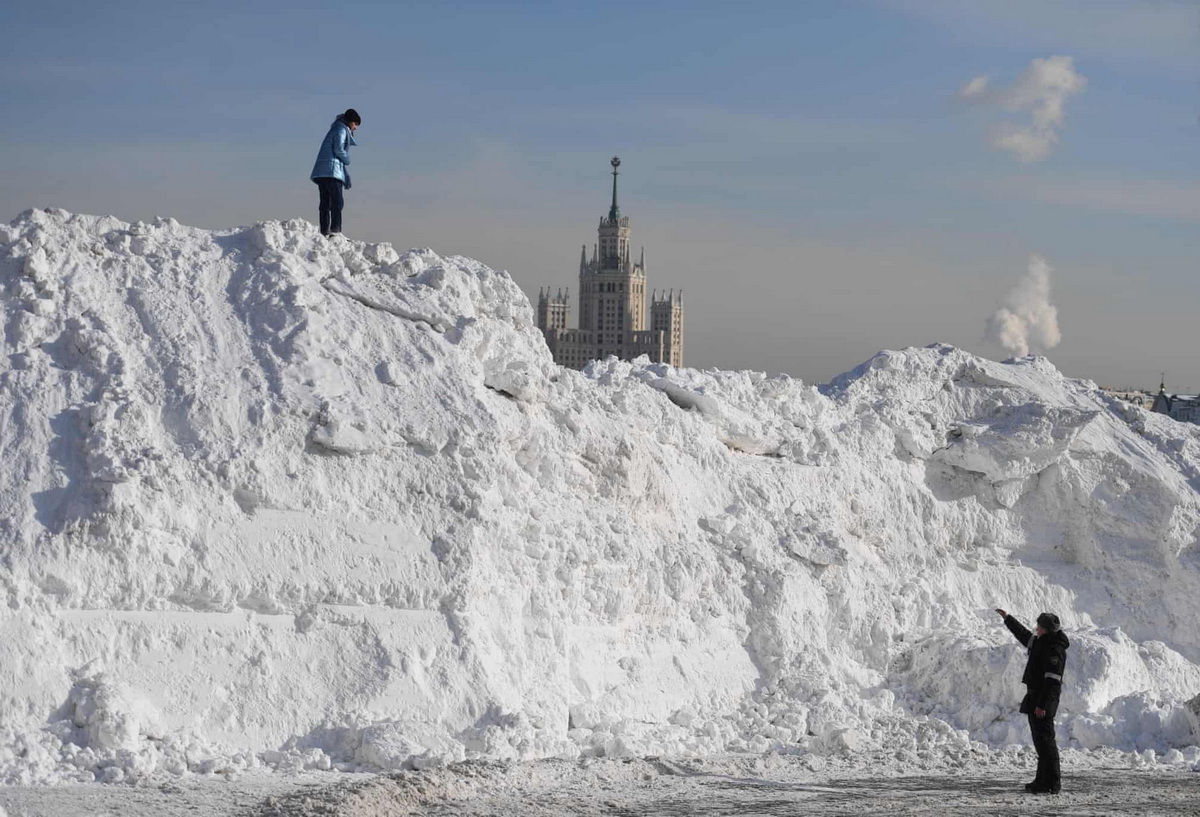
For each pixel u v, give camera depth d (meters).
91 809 10.48
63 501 13.12
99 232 16.05
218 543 13.55
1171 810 12.11
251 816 10.44
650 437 18.55
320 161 18.23
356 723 13.12
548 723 14.22
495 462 15.48
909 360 22.75
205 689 12.90
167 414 14.17
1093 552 21.72
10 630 12.27
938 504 21.19
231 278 16.12
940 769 14.30
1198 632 21.19
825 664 17.67
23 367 14.25
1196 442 23.94
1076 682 16.69
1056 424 21.56
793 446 20.31
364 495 14.55
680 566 17.27
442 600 14.36
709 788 12.61
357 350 15.77
